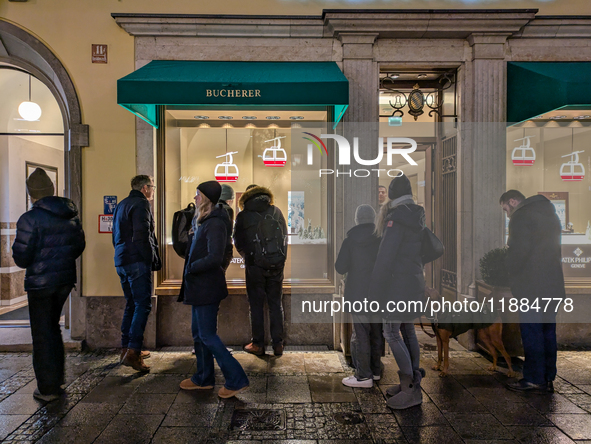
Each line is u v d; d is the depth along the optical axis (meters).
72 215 3.29
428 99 4.80
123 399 3.14
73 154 4.35
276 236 4.10
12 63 4.73
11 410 2.96
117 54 4.39
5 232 5.98
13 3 4.35
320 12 4.46
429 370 3.75
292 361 4.00
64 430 2.68
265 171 4.94
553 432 2.67
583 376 3.62
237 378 3.11
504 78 4.39
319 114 4.79
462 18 4.20
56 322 3.20
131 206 3.74
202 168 4.88
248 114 4.79
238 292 4.45
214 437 2.60
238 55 4.42
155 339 4.36
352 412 2.95
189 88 3.73
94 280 4.38
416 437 2.62
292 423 2.79
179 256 4.45
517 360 3.99
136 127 4.41
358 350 3.37
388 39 4.42
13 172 6.00
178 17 4.26
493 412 2.95
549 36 4.41
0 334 4.48
